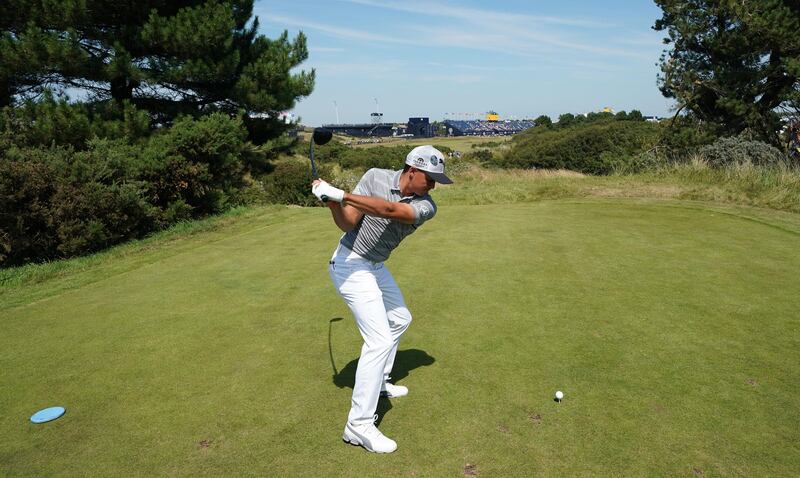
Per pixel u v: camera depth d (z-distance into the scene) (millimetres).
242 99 15219
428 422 3094
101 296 5820
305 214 10977
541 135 49844
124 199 9148
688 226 8180
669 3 18797
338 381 3639
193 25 13438
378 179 3010
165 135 11641
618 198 11102
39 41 11688
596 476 2598
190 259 7414
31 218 8188
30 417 3311
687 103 19422
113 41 13008
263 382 3650
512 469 2664
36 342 4539
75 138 12086
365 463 2752
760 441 2844
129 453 2908
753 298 4973
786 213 8961
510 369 3703
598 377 3557
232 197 12703
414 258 6676
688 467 2648
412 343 4180
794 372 3572
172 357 4102
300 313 4965
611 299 5031
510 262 6371
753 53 17891
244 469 2734
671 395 3311
